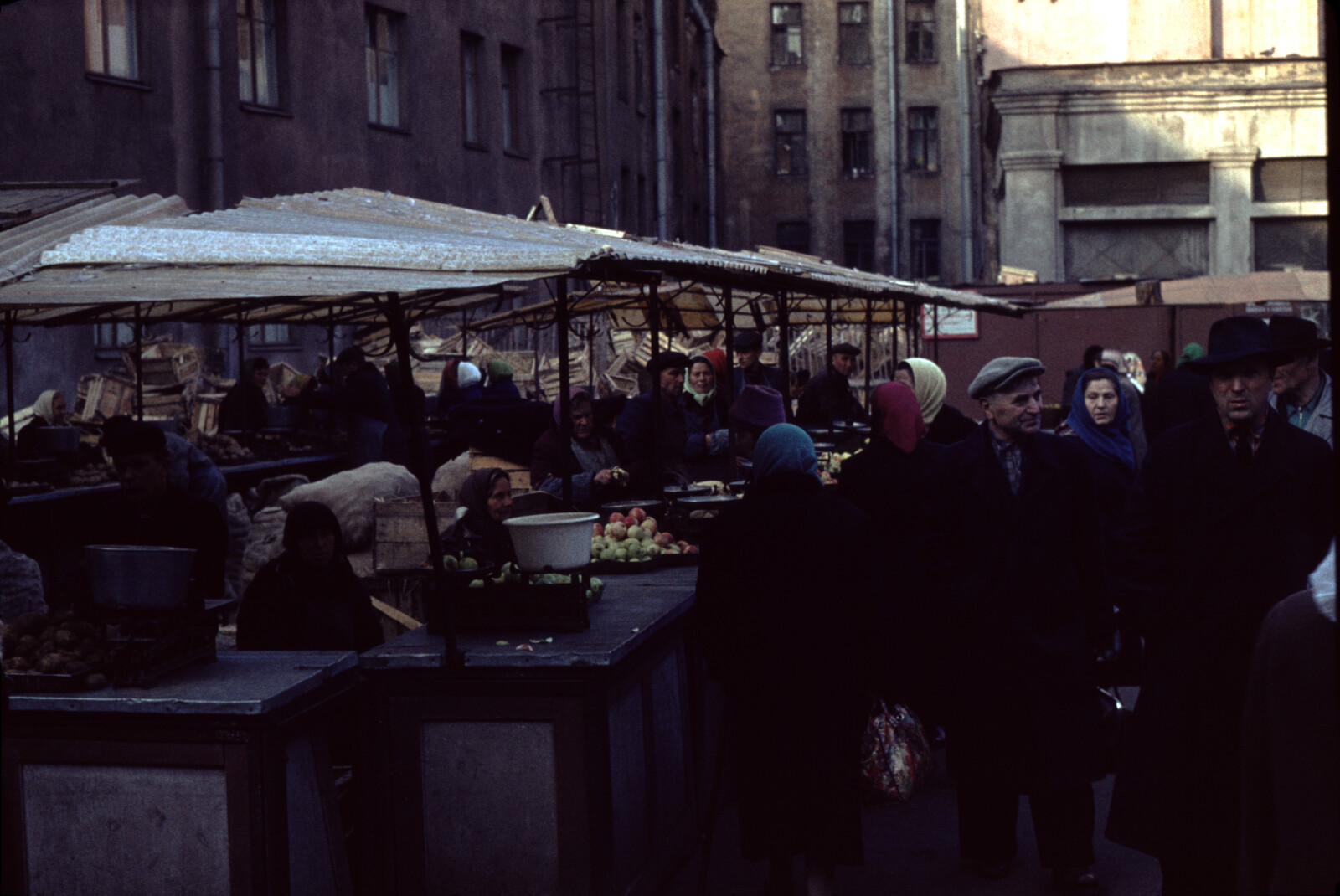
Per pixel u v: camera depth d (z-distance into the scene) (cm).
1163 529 420
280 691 380
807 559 454
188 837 380
